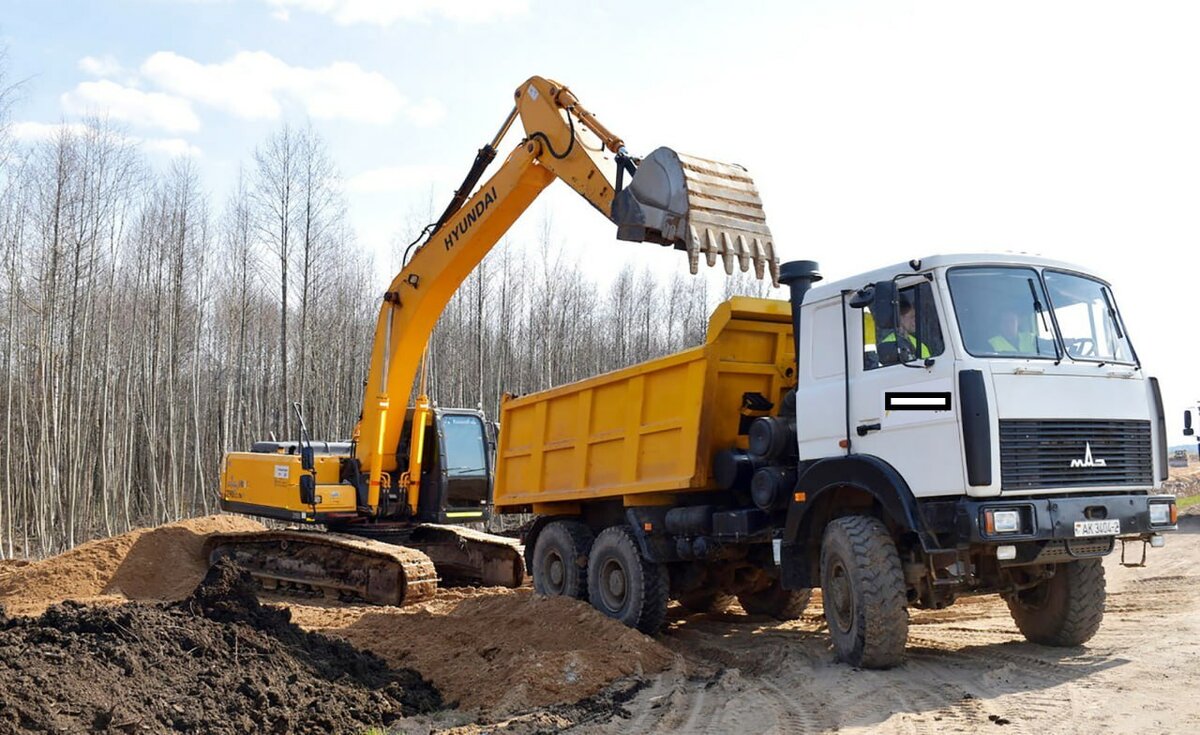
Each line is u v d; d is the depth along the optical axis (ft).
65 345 76.18
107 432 80.89
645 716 18.42
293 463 43.06
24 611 37.22
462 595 39.47
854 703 18.16
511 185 34.47
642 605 27.81
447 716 20.07
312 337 91.76
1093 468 20.53
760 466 25.21
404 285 40.01
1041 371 20.27
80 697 17.25
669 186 26.89
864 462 21.40
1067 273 22.33
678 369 27.25
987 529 18.80
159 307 85.30
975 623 27.48
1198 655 20.62
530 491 34.81
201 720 17.75
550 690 20.83
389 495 42.39
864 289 21.85
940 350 20.38
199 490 96.58
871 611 20.36
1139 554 45.60
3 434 83.05
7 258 71.82
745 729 17.04
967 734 15.71
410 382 41.50
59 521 71.00
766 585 30.48
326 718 18.76
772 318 26.84
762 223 27.48
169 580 43.70
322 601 41.37
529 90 34.19
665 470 27.48
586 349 117.91
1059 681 19.12
